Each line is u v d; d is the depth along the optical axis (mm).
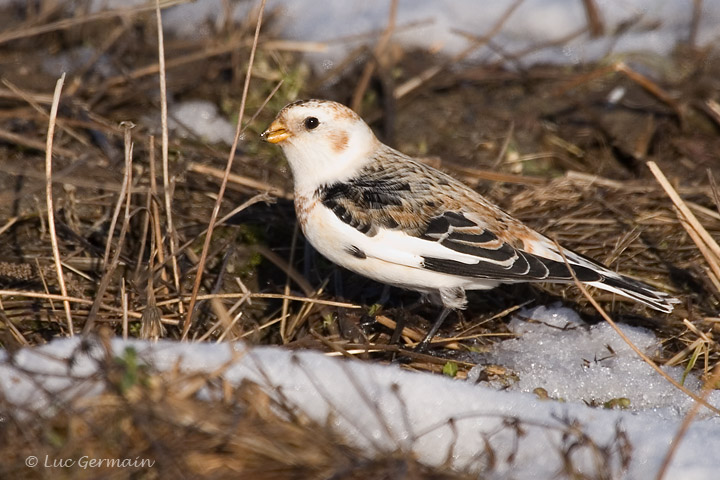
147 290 8023
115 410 5652
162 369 6211
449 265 7926
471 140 12242
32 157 10797
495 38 14211
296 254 9930
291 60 13305
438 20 14180
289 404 6176
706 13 14508
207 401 5953
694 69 13398
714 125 12539
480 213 8148
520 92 13188
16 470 5391
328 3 14273
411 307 8922
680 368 8094
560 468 6105
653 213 10469
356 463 5660
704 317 8953
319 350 7934
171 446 5551
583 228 10289
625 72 12688
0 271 9164
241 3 14070
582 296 9211
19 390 5902
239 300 8500
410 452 5891
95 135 11180
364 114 12656
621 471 6074
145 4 12289
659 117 12625
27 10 13773
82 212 10180
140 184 10461
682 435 6008
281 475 5586
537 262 7898
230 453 5664
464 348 8539
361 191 8195
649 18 14406
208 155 11195
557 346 8500
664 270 9641
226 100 12461
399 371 6750
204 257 7898
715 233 10203
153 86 12375
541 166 11961
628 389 7785
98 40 13352
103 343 6109
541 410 6645
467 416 6312
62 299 7996
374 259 8078
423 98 12953
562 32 14273
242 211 10367
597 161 12125
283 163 11391
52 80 12398
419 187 8234
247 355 6562
